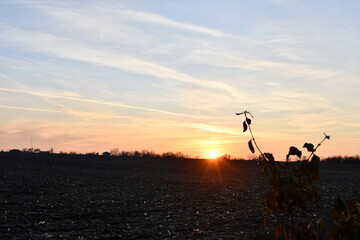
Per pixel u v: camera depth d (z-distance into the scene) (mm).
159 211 18516
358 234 5242
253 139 5629
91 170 45875
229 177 42688
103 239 12734
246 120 5652
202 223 15539
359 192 27344
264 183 34969
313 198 5562
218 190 28328
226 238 12898
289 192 5398
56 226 14594
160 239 12852
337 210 5484
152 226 14930
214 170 55531
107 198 22500
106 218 16469
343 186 33125
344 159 88000
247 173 50562
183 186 31109
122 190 26828
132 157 79750
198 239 12805
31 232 13531
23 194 22891
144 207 19562
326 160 90000
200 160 77688
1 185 26594
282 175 5652
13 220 15375
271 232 13656
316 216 16406
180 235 13398
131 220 16125
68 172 40906
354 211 5457
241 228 14547
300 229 5559
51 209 18172
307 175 5477
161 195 24578
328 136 5391
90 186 28594
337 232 5391
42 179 31969
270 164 5535
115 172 44438
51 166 48469
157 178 38344
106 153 81312
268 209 5637
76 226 14672
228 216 17094
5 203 19297
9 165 45500
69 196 22797
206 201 21969
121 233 13602
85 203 20328
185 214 17703
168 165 63250
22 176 33781
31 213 16906
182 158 80938
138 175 41656
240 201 22156
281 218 16375
